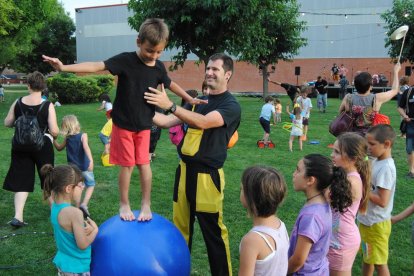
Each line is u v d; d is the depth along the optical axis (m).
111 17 39.22
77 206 3.24
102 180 7.16
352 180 3.12
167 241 3.03
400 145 10.55
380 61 31.78
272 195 2.46
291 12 22.62
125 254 2.89
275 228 2.54
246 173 2.56
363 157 3.21
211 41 13.07
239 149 10.04
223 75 3.42
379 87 27.45
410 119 7.46
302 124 10.55
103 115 16.14
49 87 21.36
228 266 3.55
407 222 5.43
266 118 10.32
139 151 3.13
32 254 4.45
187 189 3.50
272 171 2.54
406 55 23.34
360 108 4.85
